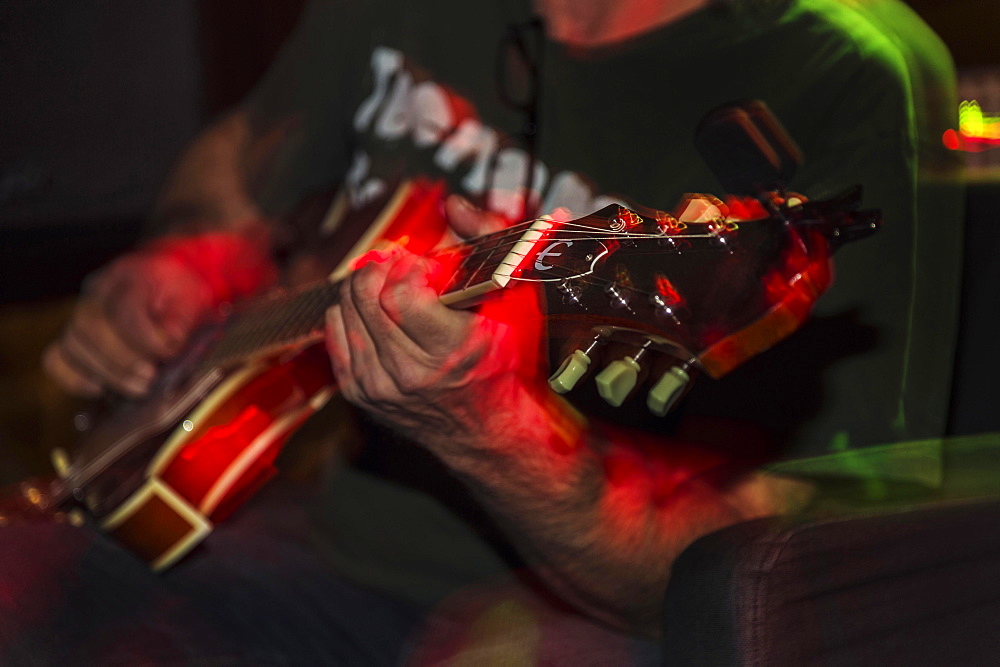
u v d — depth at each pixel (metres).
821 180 1.30
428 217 1.56
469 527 1.40
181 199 2.03
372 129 1.68
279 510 1.71
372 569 1.46
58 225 2.73
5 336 2.77
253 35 3.00
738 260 1.03
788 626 1.02
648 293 1.02
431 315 1.06
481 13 1.57
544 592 1.37
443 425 1.15
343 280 1.37
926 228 1.26
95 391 1.90
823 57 1.33
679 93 1.40
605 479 1.21
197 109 2.91
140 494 1.53
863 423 1.24
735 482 1.24
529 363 1.14
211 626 1.42
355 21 1.79
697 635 1.04
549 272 1.04
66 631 1.39
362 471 1.47
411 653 1.37
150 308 1.80
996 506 1.12
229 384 1.55
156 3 2.82
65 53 2.74
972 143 1.58
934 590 1.09
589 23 1.47
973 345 1.34
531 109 1.49
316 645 1.40
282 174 1.97
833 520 1.05
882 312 1.24
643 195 1.41
